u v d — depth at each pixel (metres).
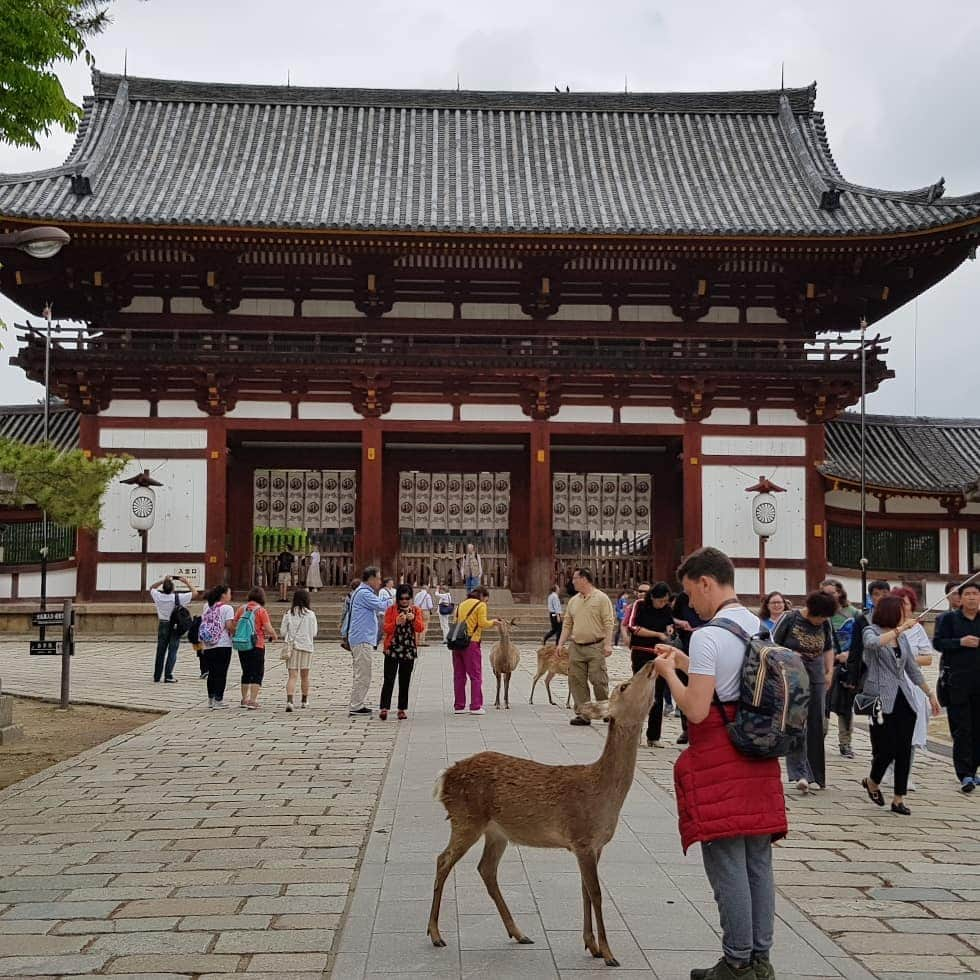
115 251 36.75
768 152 44.16
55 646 20.02
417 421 38.38
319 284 39.22
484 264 38.84
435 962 6.80
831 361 37.34
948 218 35.44
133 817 10.94
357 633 18.92
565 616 17.86
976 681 12.96
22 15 11.98
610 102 46.03
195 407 37.75
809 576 38.00
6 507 37.78
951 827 11.06
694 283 38.56
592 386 38.56
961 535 38.72
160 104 44.72
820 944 7.29
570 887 8.59
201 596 36.94
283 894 8.30
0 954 6.94
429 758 14.33
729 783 5.95
